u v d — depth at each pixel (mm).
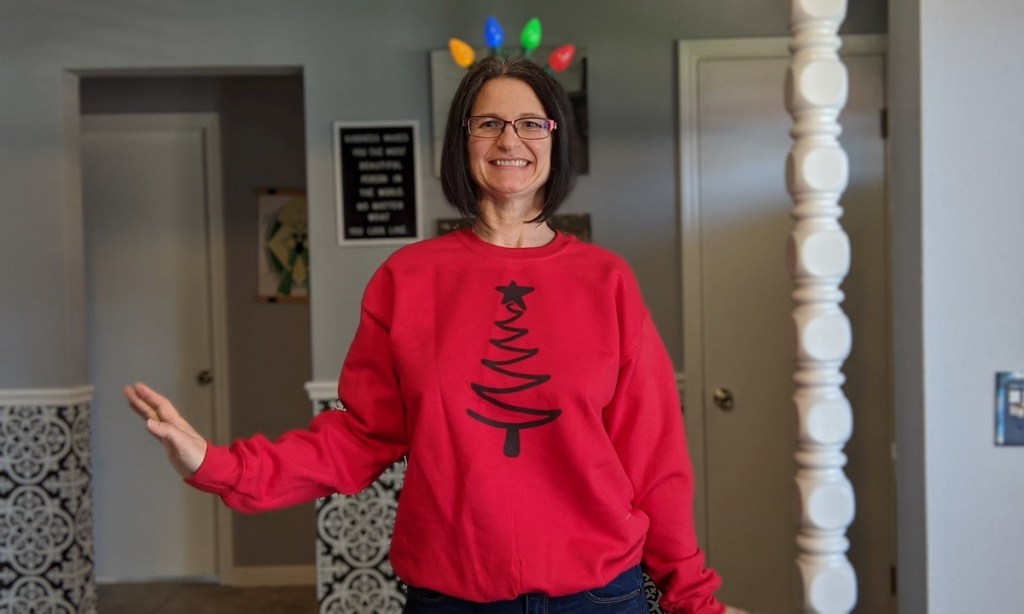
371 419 1512
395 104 3475
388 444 1538
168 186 4637
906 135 1920
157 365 4664
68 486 3535
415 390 1407
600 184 3471
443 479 1391
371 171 3467
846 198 3479
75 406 3580
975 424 1836
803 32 1873
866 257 3482
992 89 1817
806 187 1860
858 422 3496
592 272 1488
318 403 3453
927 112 1829
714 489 3529
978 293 1828
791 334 1917
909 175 1908
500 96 1485
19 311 3553
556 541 1407
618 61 3459
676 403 1550
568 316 1446
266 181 4637
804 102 1854
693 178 3473
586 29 3455
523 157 1481
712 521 3539
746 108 3465
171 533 4711
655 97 3467
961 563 1841
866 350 3488
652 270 3482
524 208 1533
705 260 3488
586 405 1401
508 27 3457
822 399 1860
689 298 3488
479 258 1494
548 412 1396
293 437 1508
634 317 1495
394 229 3467
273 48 3480
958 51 1822
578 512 1422
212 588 4637
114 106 4621
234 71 3566
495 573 1384
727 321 3496
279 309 4656
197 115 4621
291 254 4645
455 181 1517
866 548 3502
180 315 4660
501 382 1400
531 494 1400
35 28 3504
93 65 3504
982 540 1839
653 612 3256
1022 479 1832
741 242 3482
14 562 3545
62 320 3551
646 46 3459
